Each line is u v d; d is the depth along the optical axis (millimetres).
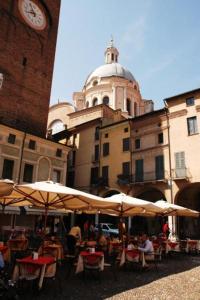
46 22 35125
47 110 32812
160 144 30344
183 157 28156
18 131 26766
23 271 7926
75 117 46812
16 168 26219
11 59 29938
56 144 30391
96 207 12469
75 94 56938
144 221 32781
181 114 29469
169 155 29172
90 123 39656
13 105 29188
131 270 12156
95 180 36062
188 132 28531
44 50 34031
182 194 29109
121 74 56125
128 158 33125
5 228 24094
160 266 13641
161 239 18781
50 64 34438
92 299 7562
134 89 55062
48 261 8172
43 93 32719
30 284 8867
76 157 40219
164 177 28953
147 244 12750
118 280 10078
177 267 13516
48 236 16172
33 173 27641
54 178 30031
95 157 37562
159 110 31219
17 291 8102
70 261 12289
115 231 28203
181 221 29234
